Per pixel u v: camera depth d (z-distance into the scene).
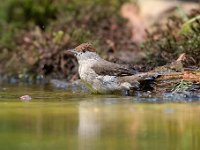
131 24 22.03
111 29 20.88
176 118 10.12
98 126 9.38
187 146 8.02
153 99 12.97
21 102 12.63
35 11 22.62
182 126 9.38
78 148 7.87
